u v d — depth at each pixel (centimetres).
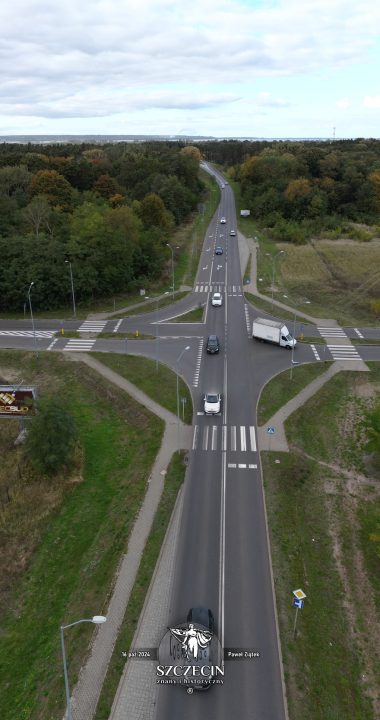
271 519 3606
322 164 15075
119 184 13575
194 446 4447
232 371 5803
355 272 9550
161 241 10031
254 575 3130
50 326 7250
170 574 3130
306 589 3067
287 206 13388
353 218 13588
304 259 10350
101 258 8075
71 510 3862
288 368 5894
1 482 4172
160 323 7262
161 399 5225
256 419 4856
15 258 7819
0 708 2461
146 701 2405
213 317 7450
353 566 3300
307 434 4750
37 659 2694
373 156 17075
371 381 5766
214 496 3828
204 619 2764
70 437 4172
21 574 3294
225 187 18250
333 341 6694
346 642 2770
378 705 2459
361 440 4731
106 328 7131
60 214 9781
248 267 9806
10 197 10644
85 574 3216
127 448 4588
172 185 13100
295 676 2527
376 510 3812
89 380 5750
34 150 18100
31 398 4672
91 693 2445
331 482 4122
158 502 3772
